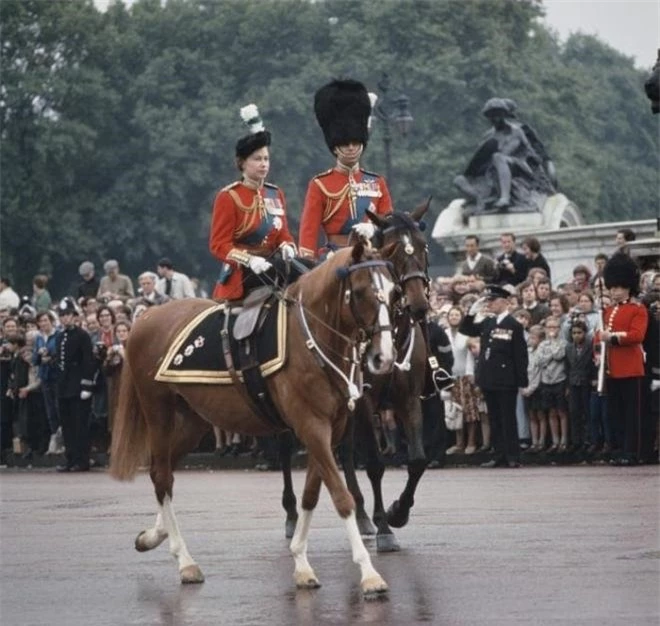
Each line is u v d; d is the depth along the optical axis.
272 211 29.45
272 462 51.09
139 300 57.84
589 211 151.00
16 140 141.88
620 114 189.25
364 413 30.20
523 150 69.75
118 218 139.38
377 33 145.88
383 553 29.66
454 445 51.94
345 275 25.58
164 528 28.80
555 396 49.12
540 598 24.30
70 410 55.81
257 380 27.05
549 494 38.69
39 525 36.59
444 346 42.59
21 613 24.81
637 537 30.41
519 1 157.25
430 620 23.00
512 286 52.50
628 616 22.78
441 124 144.38
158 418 28.75
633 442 46.44
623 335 45.81
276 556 29.75
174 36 147.62
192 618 23.89
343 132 31.70
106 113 143.25
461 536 31.47
